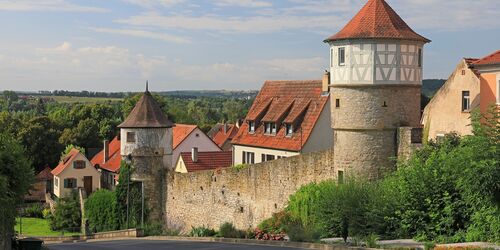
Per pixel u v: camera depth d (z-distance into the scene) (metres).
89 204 57.66
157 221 53.06
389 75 36.50
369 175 36.94
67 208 64.81
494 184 24.83
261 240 32.84
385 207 29.98
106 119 106.62
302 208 38.03
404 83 36.84
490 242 26.41
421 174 30.20
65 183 76.88
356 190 30.42
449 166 28.42
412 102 37.34
